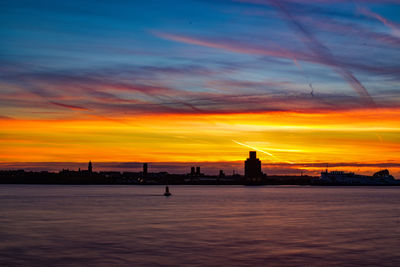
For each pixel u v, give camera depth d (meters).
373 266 40.69
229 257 44.38
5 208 112.88
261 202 154.00
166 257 44.34
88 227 68.31
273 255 45.34
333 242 53.47
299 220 81.00
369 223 75.88
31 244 51.66
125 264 41.28
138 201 155.75
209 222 76.62
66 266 40.50
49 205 127.38
